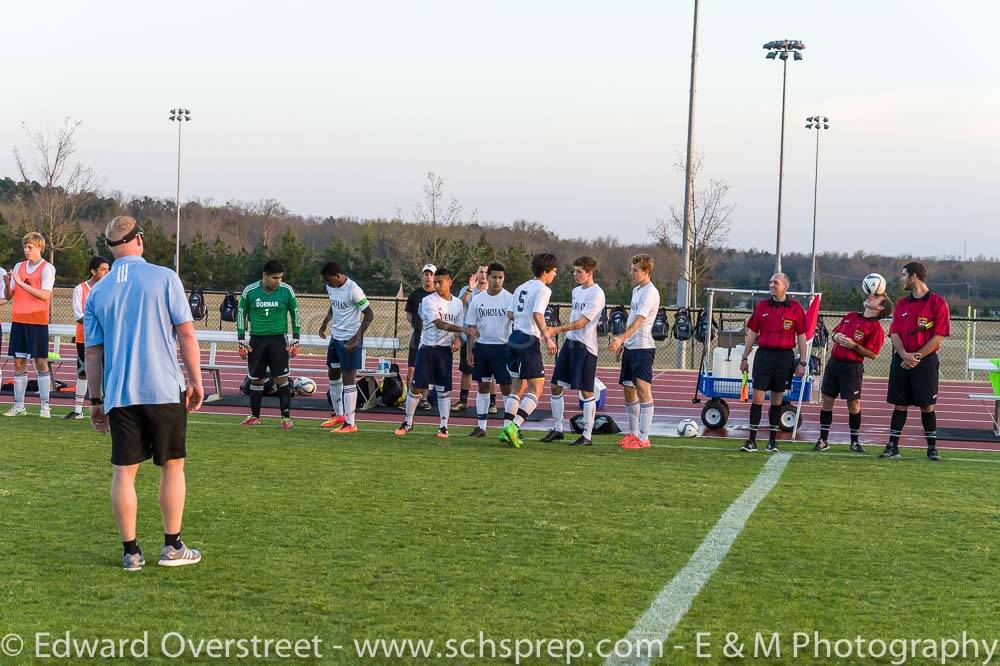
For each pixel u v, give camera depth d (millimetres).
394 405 15633
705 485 9164
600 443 12117
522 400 11695
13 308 12781
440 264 44625
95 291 5848
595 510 7879
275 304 12523
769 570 6219
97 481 8453
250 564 6059
